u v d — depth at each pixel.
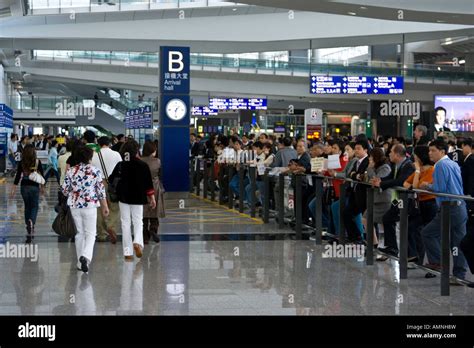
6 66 42.38
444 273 7.44
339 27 30.45
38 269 8.91
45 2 30.09
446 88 41.75
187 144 19.14
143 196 9.48
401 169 9.09
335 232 10.98
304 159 12.38
